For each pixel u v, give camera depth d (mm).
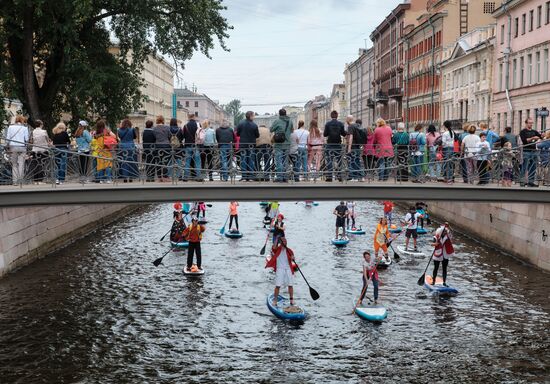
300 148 21906
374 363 17312
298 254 30547
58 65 39188
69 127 43594
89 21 39281
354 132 23438
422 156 23484
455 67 69812
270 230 36219
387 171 22469
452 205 40688
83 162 21906
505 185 22484
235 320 20641
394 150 22422
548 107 47625
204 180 21609
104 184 20891
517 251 30031
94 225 38469
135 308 21688
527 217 29031
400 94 96125
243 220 42969
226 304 22281
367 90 130000
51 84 39656
